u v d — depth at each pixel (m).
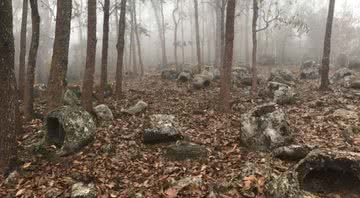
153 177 6.88
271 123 8.20
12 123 7.32
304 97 15.08
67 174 7.14
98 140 8.88
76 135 8.33
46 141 8.59
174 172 7.04
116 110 13.04
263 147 8.01
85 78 11.58
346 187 5.16
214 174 6.85
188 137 9.11
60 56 10.25
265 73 24.77
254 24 17.12
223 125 10.39
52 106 10.25
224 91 12.13
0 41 6.89
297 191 4.96
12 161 7.34
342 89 16.48
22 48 15.45
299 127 9.82
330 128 9.52
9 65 7.12
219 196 5.89
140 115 12.03
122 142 8.88
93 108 11.69
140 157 7.96
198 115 11.88
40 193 6.37
